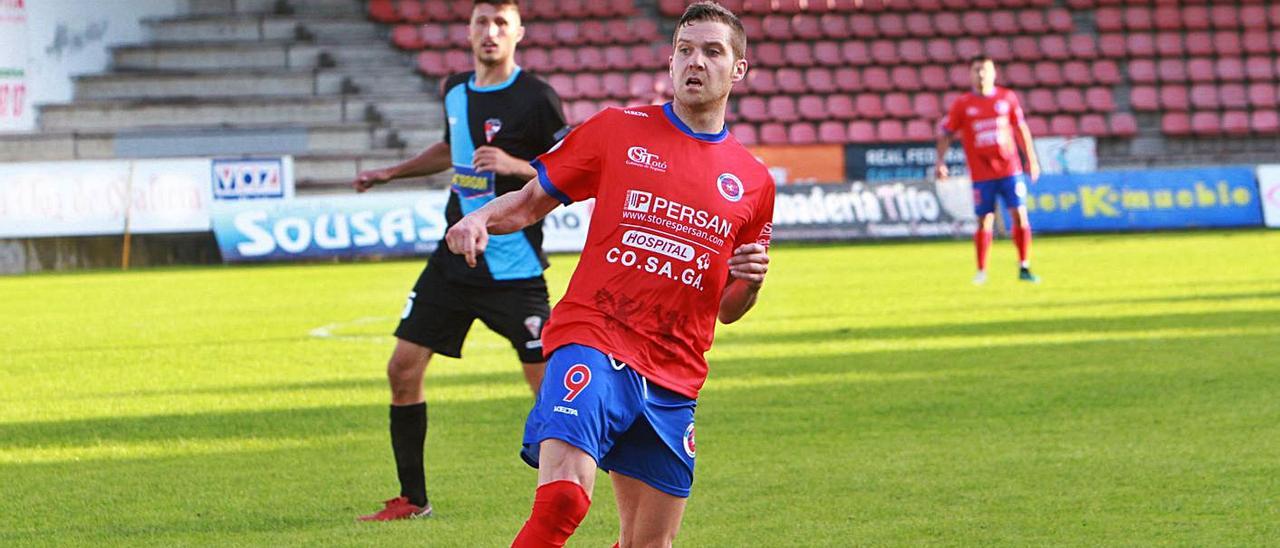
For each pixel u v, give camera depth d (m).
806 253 77.19
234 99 97.88
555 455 13.51
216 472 23.86
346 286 63.41
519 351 21.27
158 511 20.91
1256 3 110.62
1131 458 23.31
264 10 106.38
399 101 98.69
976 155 56.69
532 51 104.50
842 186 85.62
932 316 45.59
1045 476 22.09
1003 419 27.31
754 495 21.23
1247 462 22.75
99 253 79.69
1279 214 88.94
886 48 106.75
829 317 45.97
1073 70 107.00
